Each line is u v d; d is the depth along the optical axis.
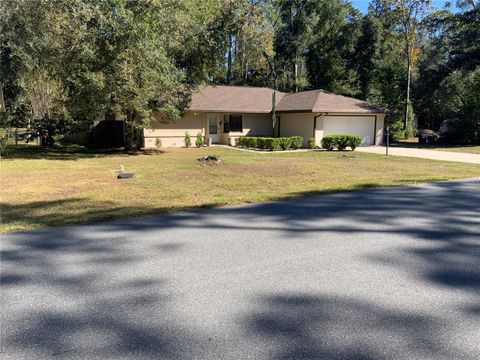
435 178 10.70
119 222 6.01
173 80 17.16
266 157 16.81
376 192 8.65
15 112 24.94
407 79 32.22
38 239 5.15
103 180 10.30
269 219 6.21
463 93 31.98
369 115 24.36
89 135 24.00
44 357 2.59
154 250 4.72
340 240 5.12
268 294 3.52
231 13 20.59
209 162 14.30
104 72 15.34
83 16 14.63
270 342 2.76
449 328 2.95
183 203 7.40
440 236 5.31
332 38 35.97
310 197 8.05
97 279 3.86
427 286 3.70
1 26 22.70
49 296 3.49
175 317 3.11
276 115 25.62
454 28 28.09
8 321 3.05
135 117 17.28
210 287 3.67
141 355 2.61
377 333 2.87
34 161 15.09
